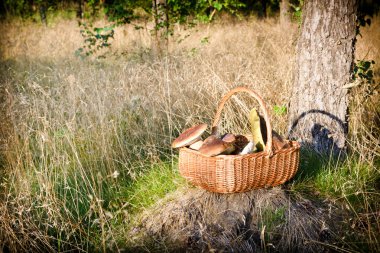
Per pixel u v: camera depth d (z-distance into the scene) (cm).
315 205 288
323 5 340
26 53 738
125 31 812
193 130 286
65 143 368
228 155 260
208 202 287
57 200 294
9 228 259
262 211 276
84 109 395
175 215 283
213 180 267
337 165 338
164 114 419
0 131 365
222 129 387
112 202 315
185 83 461
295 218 269
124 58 648
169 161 357
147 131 379
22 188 291
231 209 279
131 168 350
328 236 264
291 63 475
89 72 534
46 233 270
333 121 356
